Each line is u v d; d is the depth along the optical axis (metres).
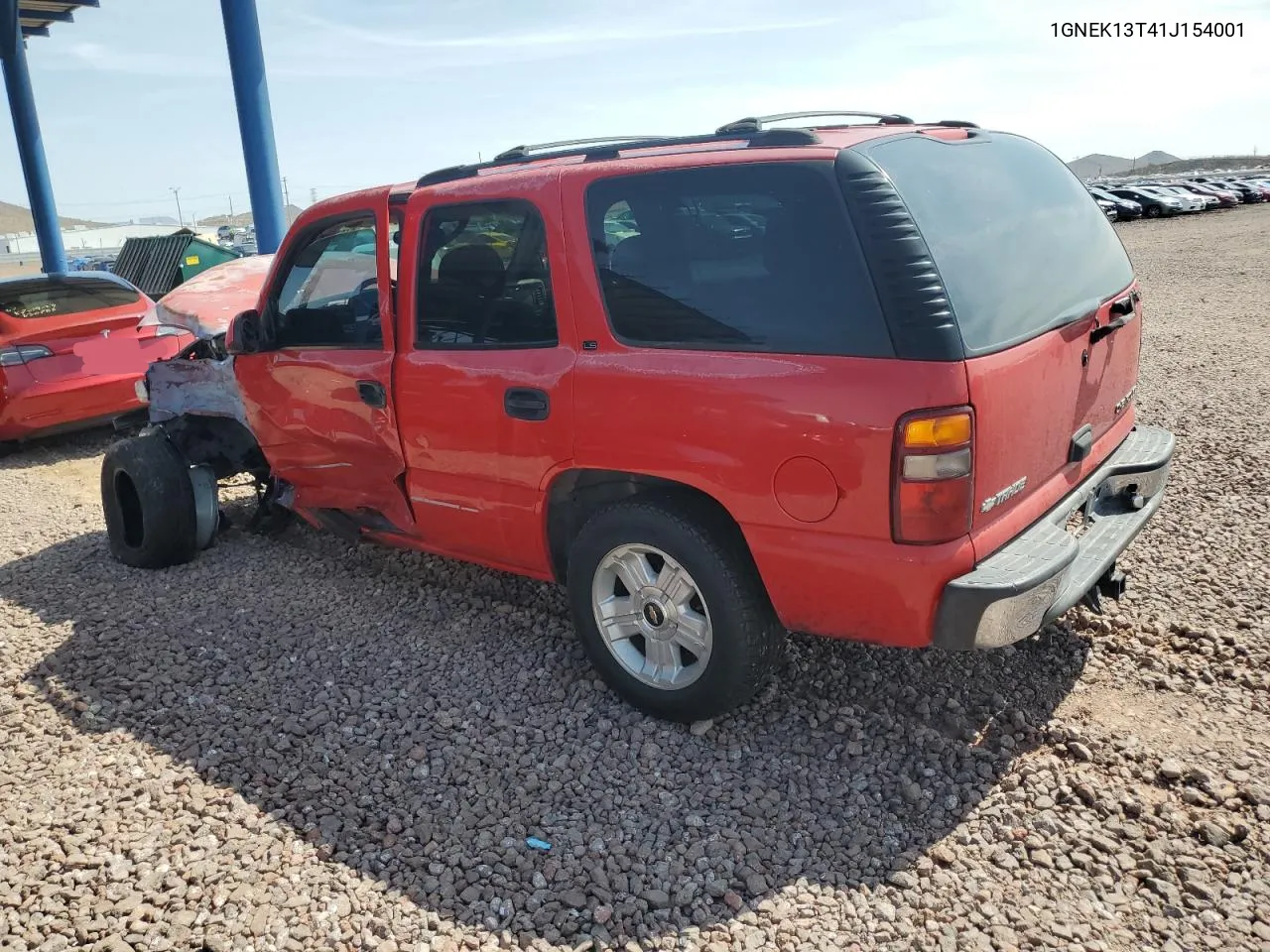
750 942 2.44
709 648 3.18
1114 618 3.96
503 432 3.52
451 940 2.49
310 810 3.04
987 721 3.34
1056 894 2.53
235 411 4.99
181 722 3.62
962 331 2.61
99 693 3.85
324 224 4.17
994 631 2.68
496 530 3.75
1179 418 7.08
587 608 3.48
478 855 2.81
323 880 2.72
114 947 2.49
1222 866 2.59
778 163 2.84
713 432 2.92
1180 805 2.84
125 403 8.42
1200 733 3.17
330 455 4.40
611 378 3.14
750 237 2.87
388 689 3.80
